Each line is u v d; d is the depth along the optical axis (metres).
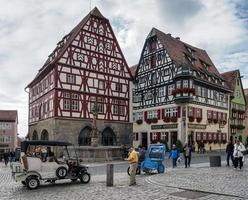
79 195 12.13
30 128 51.12
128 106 46.84
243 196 10.53
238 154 18.97
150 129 50.50
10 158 35.00
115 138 44.91
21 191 13.98
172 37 53.34
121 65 46.41
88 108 42.00
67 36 45.88
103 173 20.61
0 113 76.62
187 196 10.95
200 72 48.56
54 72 39.31
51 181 16.08
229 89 55.41
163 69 48.47
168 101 47.19
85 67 42.09
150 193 11.77
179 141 41.78
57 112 39.00
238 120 58.62
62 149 16.11
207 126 48.50
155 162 18.92
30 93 52.81
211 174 16.52
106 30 44.75
